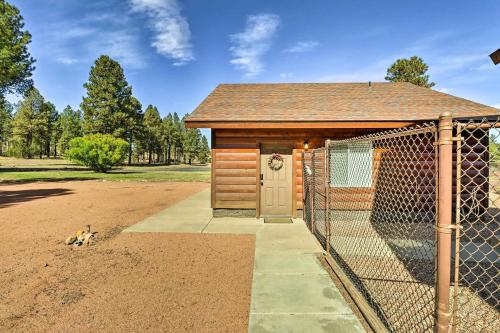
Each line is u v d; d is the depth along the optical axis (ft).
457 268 6.43
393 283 12.50
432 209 24.44
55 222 24.72
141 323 9.56
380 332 8.50
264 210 27.04
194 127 24.85
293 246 17.97
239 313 10.18
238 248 17.58
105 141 93.61
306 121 24.53
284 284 12.46
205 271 13.96
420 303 10.66
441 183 6.27
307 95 32.68
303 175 26.11
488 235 20.29
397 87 35.60
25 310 10.39
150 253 16.65
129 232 21.38
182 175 85.71
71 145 91.50
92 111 131.95
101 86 133.39
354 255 16.26
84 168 114.73
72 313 10.19
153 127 191.83
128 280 12.94
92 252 16.85
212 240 19.31
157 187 53.93
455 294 6.49
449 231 6.31
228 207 26.55
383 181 25.63
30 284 12.55
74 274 13.61
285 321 9.59
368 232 21.63
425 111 26.23
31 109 175.63
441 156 6.22
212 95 33.27
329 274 13.53
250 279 13.01
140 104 156.76
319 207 25.21
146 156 294.66
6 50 64.13
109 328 9.29
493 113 24.67
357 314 10.01
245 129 26.58
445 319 6.38
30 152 178.81
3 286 12.37
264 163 27.07
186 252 16.85
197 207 32.09
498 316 9.87
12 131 176.24
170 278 13.15
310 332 8.96
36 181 64.08
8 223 24.36
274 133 26.58
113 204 34.30
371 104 28.73
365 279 12.94
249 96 32.60
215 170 26.63
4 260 15.53
